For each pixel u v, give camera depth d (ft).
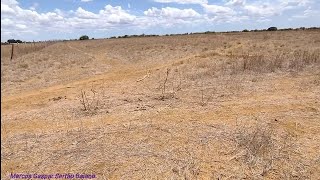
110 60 87.45
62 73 63.52
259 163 17.63
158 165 17.80
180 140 20.77
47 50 147.64
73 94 40.29
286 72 42.80
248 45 100.83
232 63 53.36
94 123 25.48
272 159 18.03
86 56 102.47
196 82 39.04
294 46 89.76
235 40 133.28
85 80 53.52
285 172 16.92
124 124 24.48
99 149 20.08
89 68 69.36
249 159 17.93
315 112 25.84
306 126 22.86
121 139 21.43
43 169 18.11
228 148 19.36
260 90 33.47
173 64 63.57
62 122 26.58
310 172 16.90
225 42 123.95
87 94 38.50
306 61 48.57
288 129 22.33
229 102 29.27
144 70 59.47
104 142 21.11
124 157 18.85
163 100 31.35
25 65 77.51
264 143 19.47
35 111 31.42
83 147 20.54
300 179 16.31
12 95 44.39
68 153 19.84
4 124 27.48
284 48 83.41
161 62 74.49
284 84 36.06
